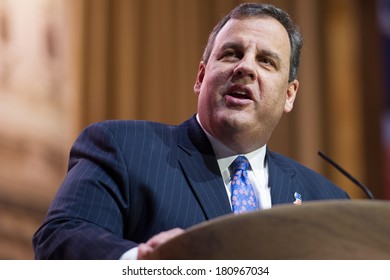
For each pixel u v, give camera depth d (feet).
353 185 45.55
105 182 15.83
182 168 17.07
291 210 9.77
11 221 34.22
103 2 39.52
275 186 18.38
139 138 17.34
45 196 35.68
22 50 35.78
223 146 18.16
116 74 39.60
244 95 17.89
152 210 16.02
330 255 9.46
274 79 18.15
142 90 40.29
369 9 48.49
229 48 18.26
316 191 19.38
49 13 37.19
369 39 48.11
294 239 9.56
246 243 9.75
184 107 41.24
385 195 46.85
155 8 41.32
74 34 38.24
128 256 12.69
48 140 36.27
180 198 16.34
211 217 16.29
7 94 34.88
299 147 44.62
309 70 45.73
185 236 10.09
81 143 17.30
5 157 34.40
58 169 36.52
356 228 9.55
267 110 17.94
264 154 18.88
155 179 16.42
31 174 35.27
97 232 13.89
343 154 46.09
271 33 18.49
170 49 41.39
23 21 36.04
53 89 36.88
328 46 46.80
